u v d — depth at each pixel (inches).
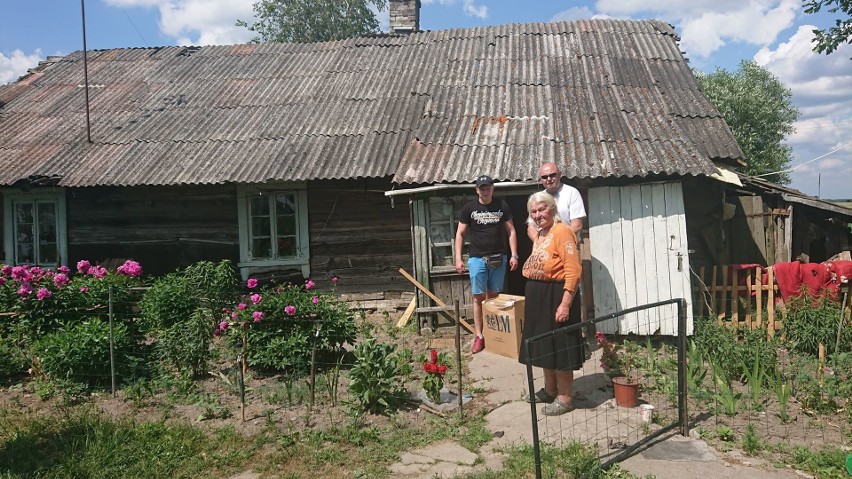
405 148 372.2
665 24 481.4
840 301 288.8
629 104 377.4
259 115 431.2
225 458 173.3
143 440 184.4
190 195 410.0
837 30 358.3
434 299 326.0
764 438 178.1
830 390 203.9
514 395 219.9
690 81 402.9
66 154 406.6
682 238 299.3
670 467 159.9
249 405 215.5
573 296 184.9
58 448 181.0
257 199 402.9
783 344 287.0
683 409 180.4
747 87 984.9
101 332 239.6
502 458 169.6
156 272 414.0
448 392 220.1
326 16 1000.2
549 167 252.7
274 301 250.1
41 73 528.7
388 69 467.5
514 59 448.8
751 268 306.3
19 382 243.3
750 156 946.7
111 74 515.5
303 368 244.5
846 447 171.8
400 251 387.5
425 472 163.3
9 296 266.5
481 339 283.6
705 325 271.4
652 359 246.1
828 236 408.5
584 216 253.3
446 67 453.4
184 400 220.8
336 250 394.3
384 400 205.2
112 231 418.3
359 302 388.2
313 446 179.6
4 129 442.3
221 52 537.0
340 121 410.6
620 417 193.2
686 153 318.0
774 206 407.2
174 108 452.1
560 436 179.2
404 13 569.6
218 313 305.1
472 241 280.7
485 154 341.4
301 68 491.5
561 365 188.7
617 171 303.9
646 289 302.2
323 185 393.7
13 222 430.6
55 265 423.8
